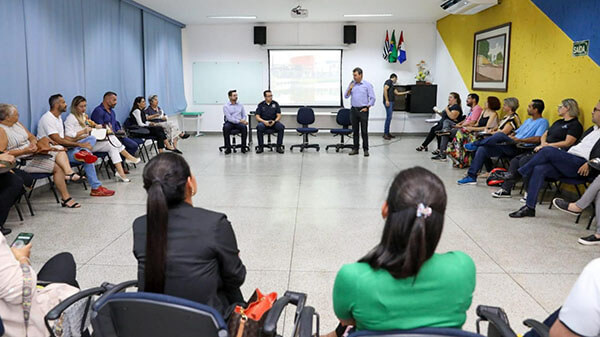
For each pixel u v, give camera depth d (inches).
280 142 326.3
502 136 213.5
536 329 55.6
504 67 268.2
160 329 50.2
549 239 145.7
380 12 366.0
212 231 59.4
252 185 221.3
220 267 61.8
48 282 73.0
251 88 435.5
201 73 435.8
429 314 47.8
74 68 242.5
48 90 218.2
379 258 47.3
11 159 140.6
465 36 338.3
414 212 45.7
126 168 257.3
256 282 114.0
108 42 281.9
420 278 46.9
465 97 340.2
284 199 194.7
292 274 118.8
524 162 191.8
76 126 218.1
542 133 212.4
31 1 203.8
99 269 121.0
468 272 48.7
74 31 241.8
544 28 223.6
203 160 294.4
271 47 425.7
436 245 46.8
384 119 435.2
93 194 201.2
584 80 192.5
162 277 56.6
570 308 44.6
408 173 49.7
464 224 161.2
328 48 422.9
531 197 168.6
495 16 282.8
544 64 223.9
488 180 217.5
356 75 303.1
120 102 300.0
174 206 60.5
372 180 232.7
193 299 58.4
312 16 386.6
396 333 44.6
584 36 191.9
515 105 233.9
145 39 339.0
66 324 66.7
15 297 60.6
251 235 148.8
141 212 175.5
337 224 160.4
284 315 97.7
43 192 207.2
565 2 205.0
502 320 55.2
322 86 432.5
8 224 159.5
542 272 120.3
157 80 365.4
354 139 315.3
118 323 51.7
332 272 120.2
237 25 426.3
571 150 176.7
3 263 59.9
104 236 147.3
